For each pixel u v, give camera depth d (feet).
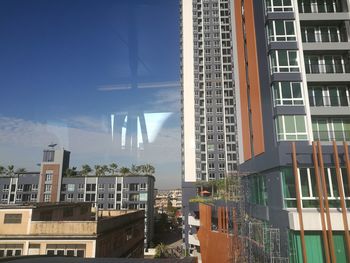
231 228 94.32
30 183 155.33
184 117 261.85
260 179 86.07
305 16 82.17
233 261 80.48
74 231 83.61
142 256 148.05
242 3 111.75
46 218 93.71
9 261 17.58
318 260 58.95
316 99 80.64
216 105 265.95
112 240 98.27
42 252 81.51
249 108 101.60
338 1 86.38
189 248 178.91
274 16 80.89
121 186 210.59
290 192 65.98
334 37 84.48
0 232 82.94
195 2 289.12
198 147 257.34
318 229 59.47
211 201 133.90
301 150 66.64
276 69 77.61
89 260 17.22
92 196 205.46
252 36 96.12
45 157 181.27
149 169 216.54
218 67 273.54
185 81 269.64
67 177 191.11
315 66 82.28
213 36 280.72
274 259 63.16
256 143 90.89
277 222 67.97
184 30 283.18
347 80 77.92
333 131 78.48
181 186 250.16
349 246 57.82
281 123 74.13
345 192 64.75
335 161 63.87
